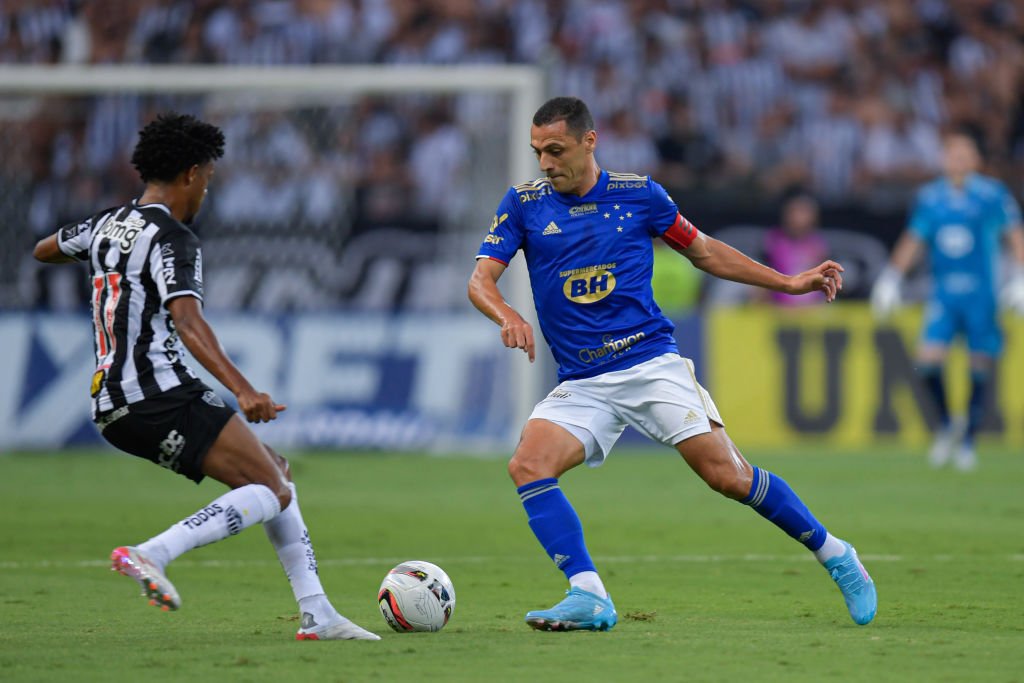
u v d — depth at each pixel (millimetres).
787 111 72625
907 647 17219
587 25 73312
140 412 17391
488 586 24625
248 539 31375
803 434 57094
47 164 60125
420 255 61812
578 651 16734
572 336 19344
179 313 17031
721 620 20203
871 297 65688
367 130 66438
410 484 43281
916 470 47781
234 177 60062
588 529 33344
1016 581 24891
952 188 49750
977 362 49250
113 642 17812
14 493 40688
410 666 15633
